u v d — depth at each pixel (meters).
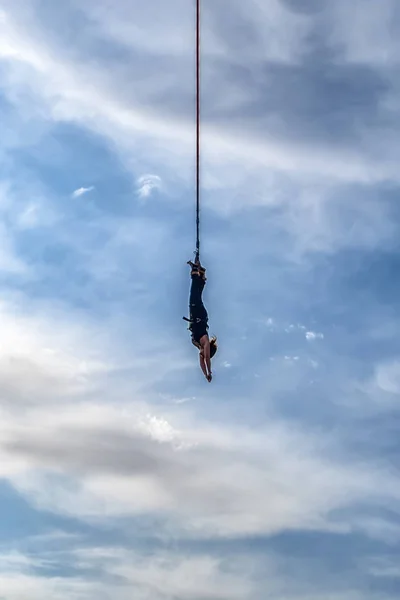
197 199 18.69
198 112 19.70
